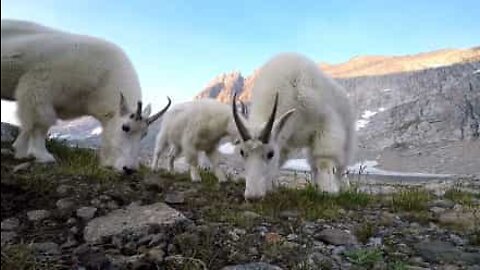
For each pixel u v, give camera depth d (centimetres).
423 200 194
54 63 194
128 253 112
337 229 138
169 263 105
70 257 108
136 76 217
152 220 125
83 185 157
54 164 187
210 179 217
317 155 199
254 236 128
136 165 197
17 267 98
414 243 133
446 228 152
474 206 194
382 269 111
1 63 188
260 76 208
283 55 209
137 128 199
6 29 196
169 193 166
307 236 134
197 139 228
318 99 196
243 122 171
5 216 132
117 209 140
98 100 207
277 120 178
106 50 209
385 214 164
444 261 120
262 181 162
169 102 208
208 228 125
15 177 150
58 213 133
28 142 194
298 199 172
